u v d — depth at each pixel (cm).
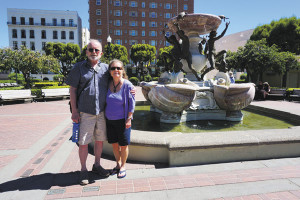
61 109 856
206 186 230
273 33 2484
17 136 442
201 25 587
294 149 308
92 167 276
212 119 547
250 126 472
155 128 459
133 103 247
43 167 284
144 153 302
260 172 261
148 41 4609
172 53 598
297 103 1021
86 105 233
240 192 218
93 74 235
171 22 604
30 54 1596
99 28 4397
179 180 244
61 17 4788
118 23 4472
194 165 285
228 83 523
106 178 251
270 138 295
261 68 1501
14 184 236
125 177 253
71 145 379
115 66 236
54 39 4816
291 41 2442
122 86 244
